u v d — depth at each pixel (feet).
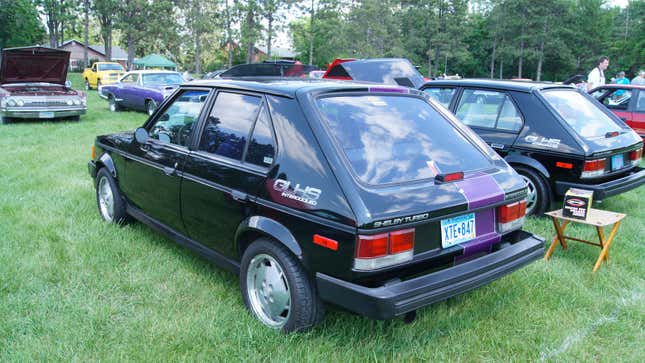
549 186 18.12
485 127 19.77
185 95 13.47
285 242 9.50
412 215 8.81
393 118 10.87
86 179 22.84
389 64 36.55
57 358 9.37
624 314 11.72
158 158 13.35
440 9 228.63
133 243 15.02
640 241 16.48
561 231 14.83
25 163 26.07
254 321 10.53
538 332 10.77
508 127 19.13
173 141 13.21
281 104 10.44
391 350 9.93
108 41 175.83
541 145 18.10
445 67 238.89
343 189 8.81
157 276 12.89
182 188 12.37
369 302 8.44
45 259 13.69
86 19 165.37
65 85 44.16
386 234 8.57
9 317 10.81
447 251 9.56
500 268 10.00
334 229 8.73
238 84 11.75
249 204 10.32
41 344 9.79
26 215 17.37
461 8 225.56
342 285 8.75
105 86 55.62
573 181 17.56
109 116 48.98
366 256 8.46
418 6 228.02
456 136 11.44
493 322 11.05
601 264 14.49
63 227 16.28
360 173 9.16
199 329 10.28
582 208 13.96
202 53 236.84
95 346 9.79
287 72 37.83
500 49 242.78
